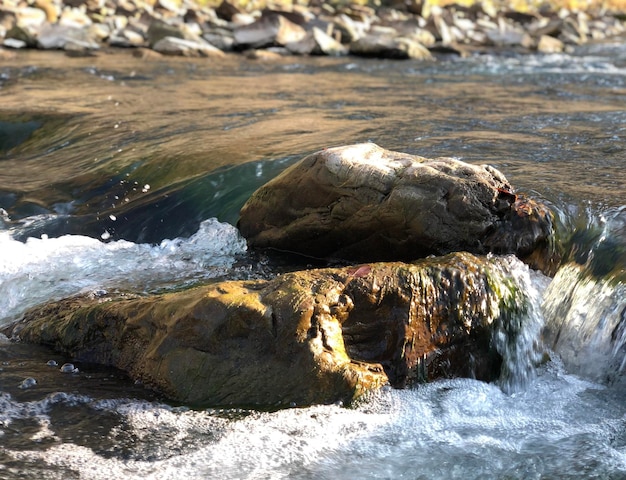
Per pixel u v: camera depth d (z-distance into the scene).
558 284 2.25
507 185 2.38
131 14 8.85
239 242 2.70
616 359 2.01
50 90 5.09
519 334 2.06
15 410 1.83
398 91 5.16
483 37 9.12
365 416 1.83
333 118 4.08
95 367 2.04
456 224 2.27
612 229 2.34
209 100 4.75
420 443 1.77
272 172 3.08
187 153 3.43
